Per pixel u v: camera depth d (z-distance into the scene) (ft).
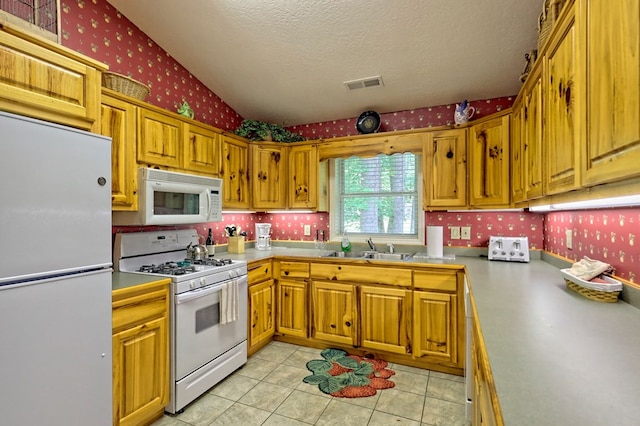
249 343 9.01
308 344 9.98
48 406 4.32
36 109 4.55
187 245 9.02
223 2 7.24
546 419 1.85
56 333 4.40
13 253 3.97
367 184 11.60
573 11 3.28
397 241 10.94
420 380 7.91
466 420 6.27
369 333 9.07
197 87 9.95
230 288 7.88
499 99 9.48
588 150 2.93
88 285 4.79
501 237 8.92
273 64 9.12
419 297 8.50
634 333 3.27
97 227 4.92
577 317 3.80
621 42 2.33
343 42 8.05
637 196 2.64
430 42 7.70
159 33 8.32
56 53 4.80
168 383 6.54
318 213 11.97
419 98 9.89
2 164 3.88
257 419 6.39
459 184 9.06
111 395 5.12
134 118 6.94
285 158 11.23
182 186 7.88
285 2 7.11
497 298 4.70
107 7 7.45
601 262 5.12
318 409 6.70
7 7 5.61
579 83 3.11
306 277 9.84
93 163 4.88
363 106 10.67
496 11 6.71
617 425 1.78
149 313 6.18
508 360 2.65
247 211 11.23
